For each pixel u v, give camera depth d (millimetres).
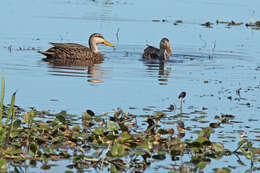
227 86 16500
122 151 9234
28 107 12711
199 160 9430
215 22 31859
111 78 17391
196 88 16078
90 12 34156
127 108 13039
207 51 23750
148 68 19844
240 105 13891
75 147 9930
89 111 11336
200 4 39000
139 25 29938
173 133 10711
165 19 32344
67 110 12570
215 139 10812
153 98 14430
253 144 10508
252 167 9312
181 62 21547
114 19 31547
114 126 10469
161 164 9281
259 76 18438
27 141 9766
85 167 8953
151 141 10188
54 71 18250
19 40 23875
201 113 12844
